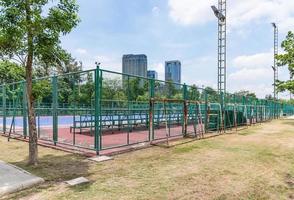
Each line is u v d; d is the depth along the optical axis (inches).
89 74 431.5
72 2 313.3
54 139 456.8
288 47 1135.0
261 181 271.3
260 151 434.0
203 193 234.5
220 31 975.0
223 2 978.7
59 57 326.0
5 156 371.6
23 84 537.0
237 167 325.4
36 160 323.6
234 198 225.1
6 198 218.8
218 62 975.6
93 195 225.3
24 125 531.5
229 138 594.6
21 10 289.6
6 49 301.9
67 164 328.8
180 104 637.3
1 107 700.7
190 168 317.4
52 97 460.4
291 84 1143.0
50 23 297.1
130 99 481.4
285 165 339.9
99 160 347.6
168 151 422.0
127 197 222.1
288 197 230.4
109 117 612.4
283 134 684.7
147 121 671.8
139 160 356.2
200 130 654.5
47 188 242.2
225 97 797.9
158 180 268.8
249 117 1031.0
